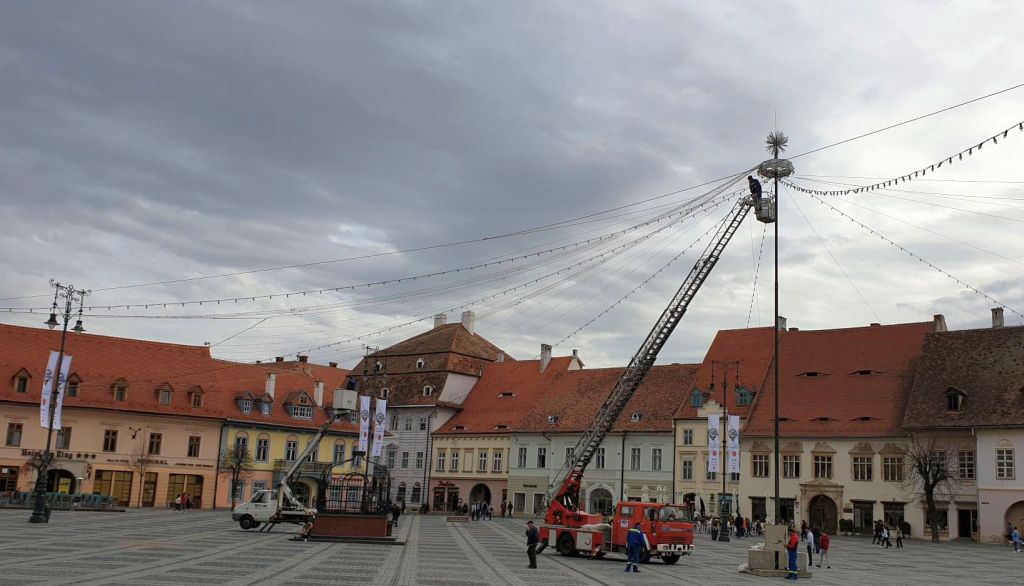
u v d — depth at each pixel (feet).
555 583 107.96
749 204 184.34
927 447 258.37
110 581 88.58
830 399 292.40
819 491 280.51
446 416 389.80
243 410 349.20
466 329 420.77
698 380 323.57
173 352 349.61
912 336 298.35
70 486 307.17
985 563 173.17
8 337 317.01
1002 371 264.11
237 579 95.66
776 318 144.87
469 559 138.72
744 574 134.51
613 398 187.42
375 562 124.36
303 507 191.42
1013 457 247.91
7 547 122.31
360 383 412.98
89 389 318.65
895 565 163.63
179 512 283.79
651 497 317.22
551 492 185.68
